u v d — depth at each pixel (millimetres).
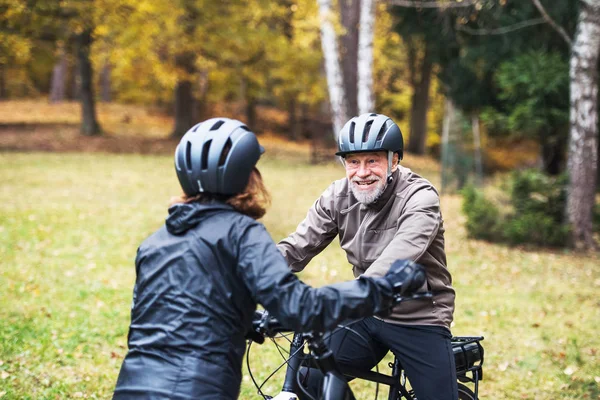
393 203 3117
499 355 6582
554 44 15359
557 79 13062
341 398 2484
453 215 15641
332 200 3312
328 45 22906
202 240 2291
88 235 11406
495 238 12836
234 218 2326
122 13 23172
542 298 9016
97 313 7289
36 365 5621
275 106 43906
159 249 2344
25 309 7262
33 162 20734
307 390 3033
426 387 3096
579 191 12555
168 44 23875
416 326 3102
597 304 8805
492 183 15992
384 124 3037
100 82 45656
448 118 19469
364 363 3227
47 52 29672
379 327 3152
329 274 9805
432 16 18203
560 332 7469
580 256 11969
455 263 10875
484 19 16406
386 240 3139
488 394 5598
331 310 2225
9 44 22625
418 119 32094
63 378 5406
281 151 29297
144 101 42438
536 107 13516
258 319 2717
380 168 3049
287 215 14156
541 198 13008
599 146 16531
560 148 16141
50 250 10211
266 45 25688
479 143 19422
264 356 6285
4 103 37750
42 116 33594
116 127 31078
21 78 43688
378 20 27891
